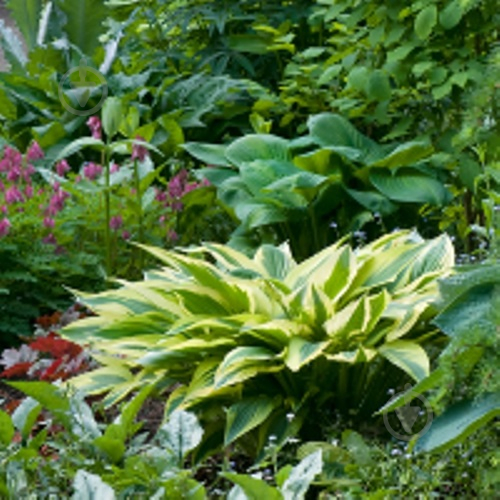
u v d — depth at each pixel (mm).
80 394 3387
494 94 4148
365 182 5691
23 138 7348
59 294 5223
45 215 5172
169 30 7625
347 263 3926
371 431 3836
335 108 6543
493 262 3359
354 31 6590
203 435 3787
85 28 8141
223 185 5723
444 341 3912
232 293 3949
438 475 3217
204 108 6965
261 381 3895
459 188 5875
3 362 4559
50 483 3115
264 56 7570
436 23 5492
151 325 4066
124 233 5367
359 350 3559
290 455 3602
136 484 2953
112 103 4887
